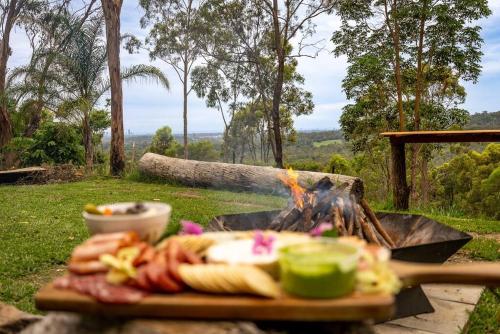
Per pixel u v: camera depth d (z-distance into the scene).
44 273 4.59
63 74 16.70
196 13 22.20
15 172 13.01
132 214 1.64
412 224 3.60
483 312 3.42
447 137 7.16
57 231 6.38
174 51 24.58
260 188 10.37
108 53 14.80
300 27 18.05
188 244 1.65
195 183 11.90
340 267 1.26
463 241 2.89
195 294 1.36
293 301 1.27
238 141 28.84
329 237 1.78
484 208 21.69
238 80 24.50
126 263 1.39
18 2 21.73
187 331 1.35
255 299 1.30
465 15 15.62
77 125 17.50
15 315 2.20
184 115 25.64
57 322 1.43
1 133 17.78
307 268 1.27
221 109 27.20
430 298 3.58
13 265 4.72
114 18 14.81
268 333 1.52
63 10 21.31
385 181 22.06
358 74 17.59
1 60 21.70
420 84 17.77
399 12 16.17
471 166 24.56
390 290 1.31
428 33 16.48
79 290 1.35
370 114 18.67
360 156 23.41
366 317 1.24
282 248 1.41
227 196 10.01
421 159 20.50
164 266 1.39
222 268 1.36
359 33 17.62
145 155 13.51
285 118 26.59
